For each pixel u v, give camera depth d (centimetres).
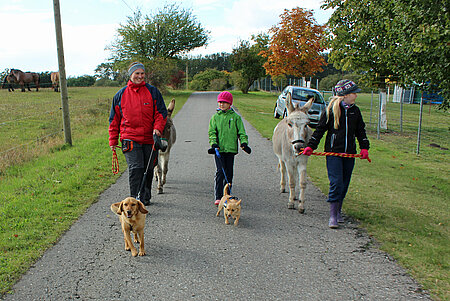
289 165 602
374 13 936
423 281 381
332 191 530
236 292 366
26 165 887
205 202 645
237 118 613
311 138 545
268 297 357
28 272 398
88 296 357
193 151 1094
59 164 871
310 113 1645
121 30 3622
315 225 544
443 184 813
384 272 402
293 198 613
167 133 676
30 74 2808
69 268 410
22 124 1409
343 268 413
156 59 3572
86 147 1076
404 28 696
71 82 5794
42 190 677
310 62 3061
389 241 480
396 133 1688
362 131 540
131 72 544
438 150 1320
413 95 3300
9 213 553
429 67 698
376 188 734
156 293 364
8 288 366
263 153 1081
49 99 2197
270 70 3281
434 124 2030
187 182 768
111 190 699
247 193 699
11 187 693
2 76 3045
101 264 421
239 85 4791
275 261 430
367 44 1212
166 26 3653
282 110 1822
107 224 538
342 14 1238
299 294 362
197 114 2133
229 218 571
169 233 511
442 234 507
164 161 697
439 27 618
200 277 394
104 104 2062
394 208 612
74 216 562
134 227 429
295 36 2978
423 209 614
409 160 1131
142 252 442
